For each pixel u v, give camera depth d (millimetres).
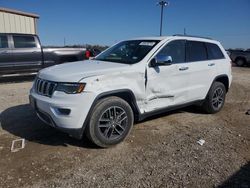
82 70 4387
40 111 4414
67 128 4059
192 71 5676
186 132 5211
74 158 4020
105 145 4348
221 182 3518
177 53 5484
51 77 4297
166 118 5996
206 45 6258
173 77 5273
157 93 5023
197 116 6270
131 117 4605
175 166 3877
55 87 4145
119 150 4328
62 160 3951
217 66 6348
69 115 3998
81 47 11641
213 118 6207
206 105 6355
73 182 3420
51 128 5148
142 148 4422
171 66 5203
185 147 4520
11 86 9562
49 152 4184
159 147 4480
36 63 10531
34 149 4273
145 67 4766
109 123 4352
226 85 6836
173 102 5410
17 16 15641
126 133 4574
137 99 4695
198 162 4020
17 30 15734
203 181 3525
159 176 3605
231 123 5891
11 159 3941
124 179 3514
